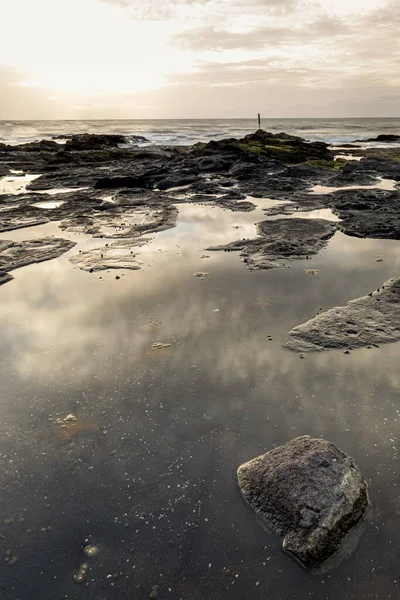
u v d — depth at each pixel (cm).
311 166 2514
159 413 437
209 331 596
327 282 775
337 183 2050
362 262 888
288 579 279
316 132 7925
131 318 641
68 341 577
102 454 387
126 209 1541
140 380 490
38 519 326
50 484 357
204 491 347
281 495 328
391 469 359
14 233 1216
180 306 681
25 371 512
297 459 352
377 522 313
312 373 493
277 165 2628
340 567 284
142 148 4894
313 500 317
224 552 298
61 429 419
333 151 4019
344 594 270
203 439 401
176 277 817
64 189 2095
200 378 490
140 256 961
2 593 276
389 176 2222
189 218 1370
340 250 977
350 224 1199
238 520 321
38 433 414
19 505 338
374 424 412
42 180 2388
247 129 9262
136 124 14500
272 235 1106
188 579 282
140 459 380
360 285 757
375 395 452
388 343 552
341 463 348
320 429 408
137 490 349
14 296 736
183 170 2473
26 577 286
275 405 443
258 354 535
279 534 307
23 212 1499
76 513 330
